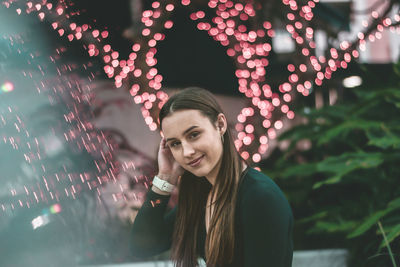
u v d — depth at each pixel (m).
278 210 1.18
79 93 3.56
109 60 3.95
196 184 1.51
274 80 7.02
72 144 3.21
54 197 2.78
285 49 7.03
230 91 7.10
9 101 3.15
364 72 3.66
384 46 7.61
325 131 3.55
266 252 1.15
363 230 2.13
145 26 4.28
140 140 5.14
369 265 2.45
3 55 3.25
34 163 2.96
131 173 3.53
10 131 3.00
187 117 1.23
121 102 4.46
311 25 5.79
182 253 1.49
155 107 4.10
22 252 2.32
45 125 3.19
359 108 2.96
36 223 2.39
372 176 2.85
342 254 2.68
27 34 3.38
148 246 1.59
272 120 4.71
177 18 6.38
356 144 3.41
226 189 1.29
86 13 4.53
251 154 4.52
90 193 3.10
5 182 2.79
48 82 3.42
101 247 2.87
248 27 6.03
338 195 3.19
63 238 2.53
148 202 1.58
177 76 6.38
